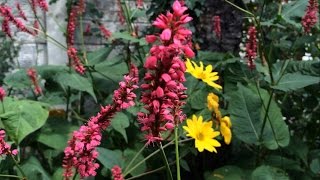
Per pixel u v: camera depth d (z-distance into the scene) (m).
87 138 1.06
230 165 2.03
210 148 1.55
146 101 1.02
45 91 2.30
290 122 2.55
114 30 3.18
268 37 2.53
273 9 2.57
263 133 1.93
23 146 1.92
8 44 2.60
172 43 0.92
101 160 1.74
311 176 2.06
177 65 0.96
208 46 2.52
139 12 2.55
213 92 2.04
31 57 2.88
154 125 1.06
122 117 1.94
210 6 2.51
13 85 2.15
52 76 2.14
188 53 0.93
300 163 2.18
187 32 0.92
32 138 1.92
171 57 0.95
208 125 1.60
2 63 2.57
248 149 2.18
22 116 1.75
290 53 2.25
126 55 2.51
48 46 2.94
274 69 2.08
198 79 1.84
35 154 2.09
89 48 3.10
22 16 2.26
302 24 1.94
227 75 2.17
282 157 2.00
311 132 2.47
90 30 2.95
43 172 1.80
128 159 1.96
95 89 2.27
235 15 2.55
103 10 3.17
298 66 2.03
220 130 1.73
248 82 2.14
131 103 1.06
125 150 1.98
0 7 2.01
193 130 1.57
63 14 3.00
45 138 1.93
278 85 1.88
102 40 3.12
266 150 2.09
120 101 1.05
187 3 2.43
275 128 1.94
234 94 1.98
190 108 1.92
